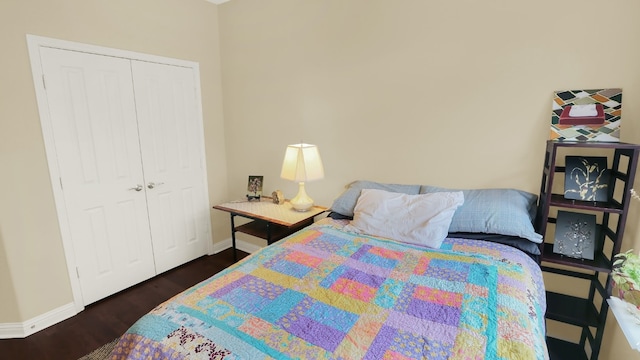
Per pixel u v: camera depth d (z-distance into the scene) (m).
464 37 2.03
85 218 2.37
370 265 1.58
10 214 2.02
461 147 2.15
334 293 1.33
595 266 1.65
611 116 1.71
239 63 3.10
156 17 2.66
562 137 1.83
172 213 2.98
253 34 2.95
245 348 1.02
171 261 3.03
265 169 3.16
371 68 2.39
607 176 1.73
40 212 2.14
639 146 1.48
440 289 1.34
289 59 2.78
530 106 1.91
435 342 1.03
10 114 1.97
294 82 2.79
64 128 2.21
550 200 1.75
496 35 1.93
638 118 1.66
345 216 2.32
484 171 2.10
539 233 1.85
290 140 2.93
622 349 1.59
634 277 1.31
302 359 0.97
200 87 3.08
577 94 1.78
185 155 3.03
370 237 1.94
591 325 1.69
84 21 2.24
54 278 2.24
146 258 2.81
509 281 1.38
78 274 2.36
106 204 2.49
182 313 1.21
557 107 1.83
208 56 3.12
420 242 1.81
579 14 1.71
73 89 2.23
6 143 1.96
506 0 1.88
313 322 1.15
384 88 2.36
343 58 2.50
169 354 1.02
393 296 1.30
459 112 2.12
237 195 3.44
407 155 2.36
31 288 2.14
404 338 1.05
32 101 2.05
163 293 2.64
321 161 2.68
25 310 2.12
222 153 3.39
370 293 1.33
